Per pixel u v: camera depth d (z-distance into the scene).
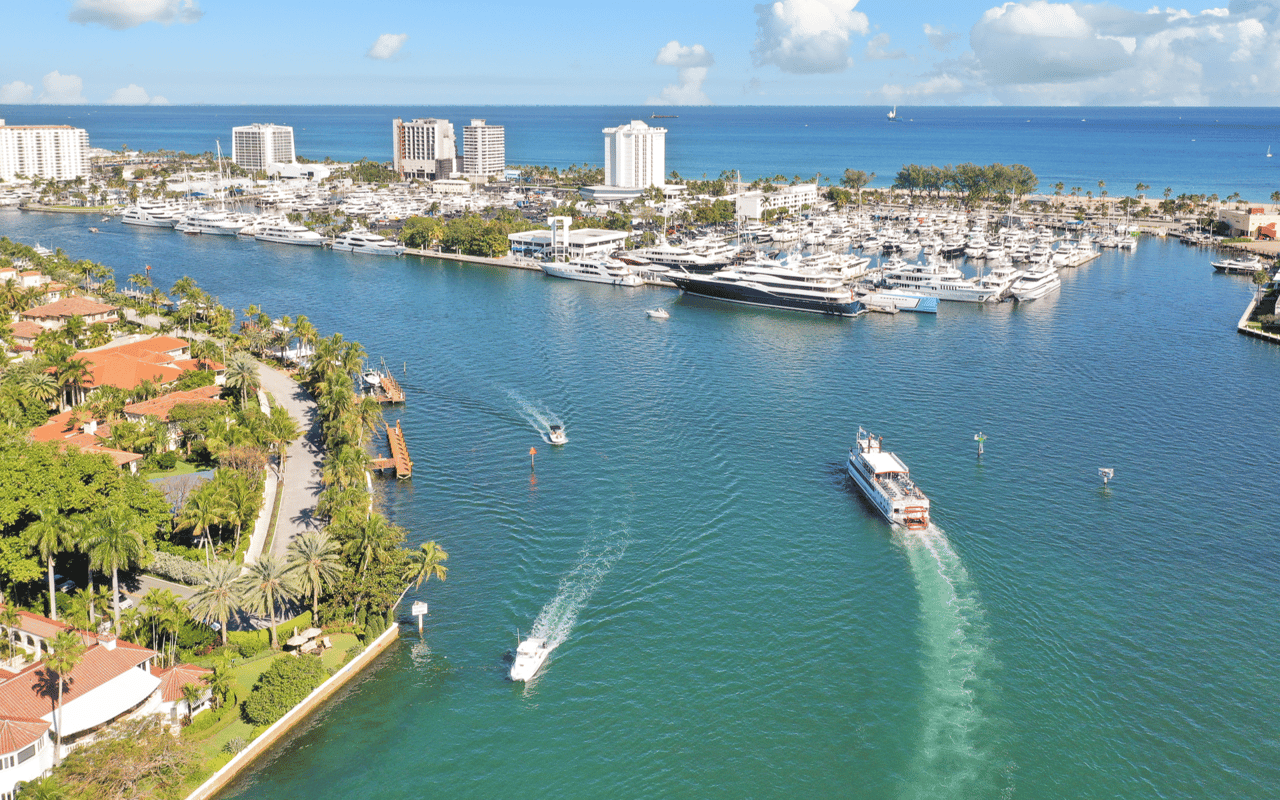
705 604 125.44
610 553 138.50
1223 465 170.38
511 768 97.38
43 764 89.69
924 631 119.56
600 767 97.38
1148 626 120.50
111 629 108.75
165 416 174.88
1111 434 186.38
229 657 106.50
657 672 111.69
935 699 107.12
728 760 98.12
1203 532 144.38
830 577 132.25
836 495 158.75
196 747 96.81
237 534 135.38
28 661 103.81
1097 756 98.94
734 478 165.38
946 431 188.25
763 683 109.75
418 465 170.88
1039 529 145.75
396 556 122.56
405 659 114.31
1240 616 122.44
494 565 134.88
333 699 107.38
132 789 87.69
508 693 108.38
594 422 194.00
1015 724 103.44
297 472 165.75
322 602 120.81
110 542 109.19
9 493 117.00
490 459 173.88
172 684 100.44
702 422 193.75
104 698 94.38
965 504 154.38
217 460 165.62
